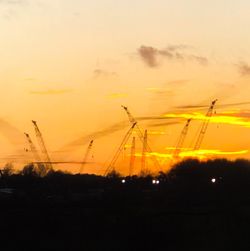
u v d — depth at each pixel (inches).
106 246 3831.2
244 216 4461.1
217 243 4052.7
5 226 3814.0
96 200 4552.2
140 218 4121.6
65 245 3767.2
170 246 3998.5
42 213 4052.7
